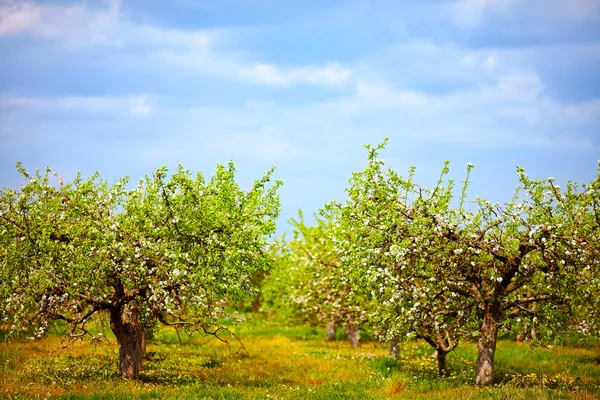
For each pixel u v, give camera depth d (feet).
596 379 69.87
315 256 98.78
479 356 65.00
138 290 61.41
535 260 63.05
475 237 60.18
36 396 50.55
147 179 62.75
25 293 58.34
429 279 60.59
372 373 72.69
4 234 58.03
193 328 65.87
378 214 63.67
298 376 71.67
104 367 70.74
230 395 54.19
